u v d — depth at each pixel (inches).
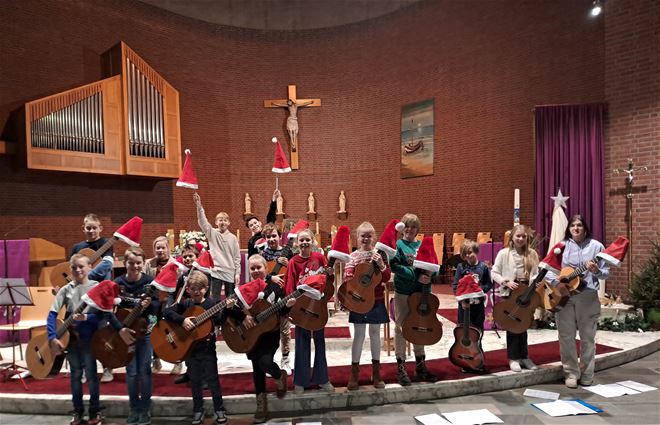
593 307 171.3
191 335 143.2
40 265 291.0
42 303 207.6
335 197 473.7
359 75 463.2
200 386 147.3
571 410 150.8
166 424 149.5
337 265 288.0
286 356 192.2
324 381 160.4
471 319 181.6
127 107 366.0
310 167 478.0
